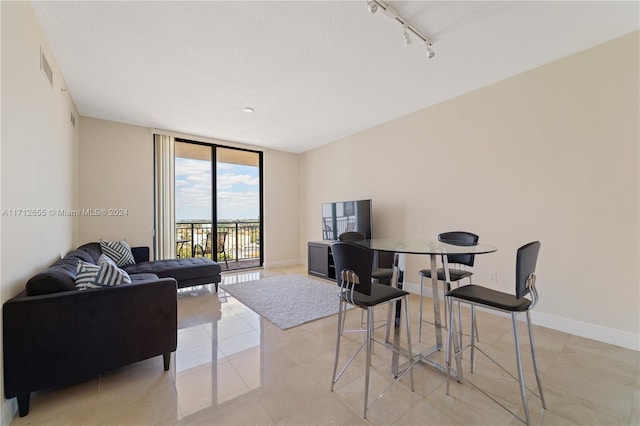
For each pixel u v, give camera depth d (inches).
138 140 158.6
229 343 88.1
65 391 63.6
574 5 70.2
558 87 95.5
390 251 70.0
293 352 82.3
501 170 109.8
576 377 68.1
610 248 86.0
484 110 114.6
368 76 105.2
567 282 94.0
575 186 92.4
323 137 186.5
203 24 75.6
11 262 57.6
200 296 137.2
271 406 58.7
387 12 70.7
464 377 68.7
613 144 85.2
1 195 53.2
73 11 70.1
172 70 99.4
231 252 227.8
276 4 68.7
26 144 66.1
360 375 70.3
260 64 96.1
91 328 62.7
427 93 120.4
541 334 92.5
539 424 53.1
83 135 142.5
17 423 53.8
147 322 69.6
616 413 55.8
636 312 81.8
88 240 143.3
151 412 57.1
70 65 95.2
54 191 90.4
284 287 154.1
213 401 60.4
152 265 133.3
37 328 56.9
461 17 74.1
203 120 151.3
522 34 81.5
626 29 80.0
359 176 174.6
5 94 55.0
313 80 107.8
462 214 122.3
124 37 80.8
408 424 53.3
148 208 160.7
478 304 59.4
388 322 82.4
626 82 82.8
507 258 108.3
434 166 133.0
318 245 179.6
